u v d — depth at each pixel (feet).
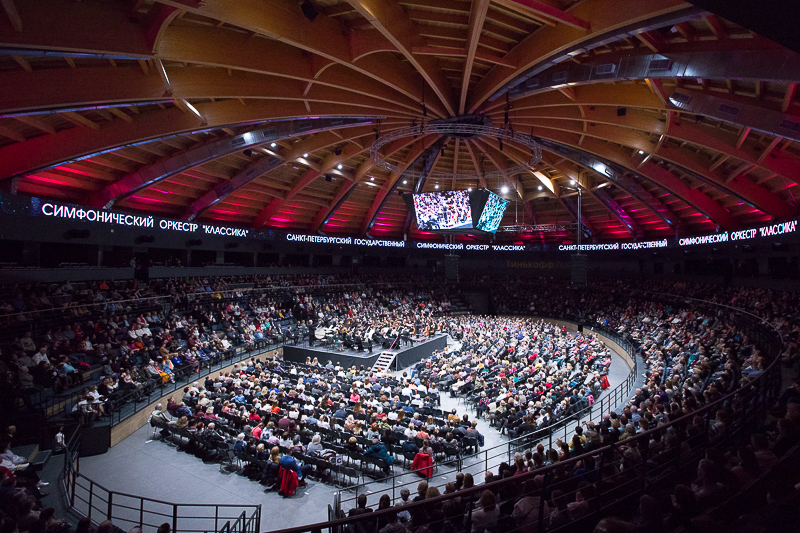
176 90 52.34
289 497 41.68
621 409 51.24
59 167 73.82
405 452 47.37
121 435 53.42
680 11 33.99
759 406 30.99
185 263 118.62
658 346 82.53
